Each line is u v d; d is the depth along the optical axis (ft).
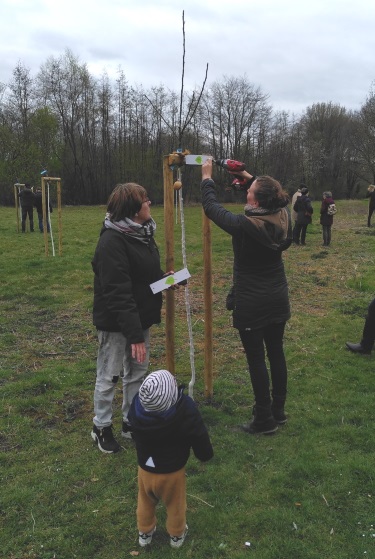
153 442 7.77
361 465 10.53
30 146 146.82
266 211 10.77
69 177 174.19
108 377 11.05
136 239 10.43
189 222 74.38
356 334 19.93
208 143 171.94
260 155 185.78
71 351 18.48
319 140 203.41
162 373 7.90
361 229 60.49
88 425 12.78
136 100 149.69
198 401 13.98
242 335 11.62
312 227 62.44
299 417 12.99
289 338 19.53
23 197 55.77
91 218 83.41
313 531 8.70
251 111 176.45
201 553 8.30
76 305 24.94
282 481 10.16
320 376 15.75
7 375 16.08
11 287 28.45
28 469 10.77
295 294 26.61
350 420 12.81
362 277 30.32
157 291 10.62
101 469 10.72
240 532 8.78
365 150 159.53
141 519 8.34
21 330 20.93
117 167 173.37
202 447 8.14
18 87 161.38
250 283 11.27
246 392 14.64
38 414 13.43
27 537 8.70
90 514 9.29
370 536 8.54
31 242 47.21
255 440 11.82
